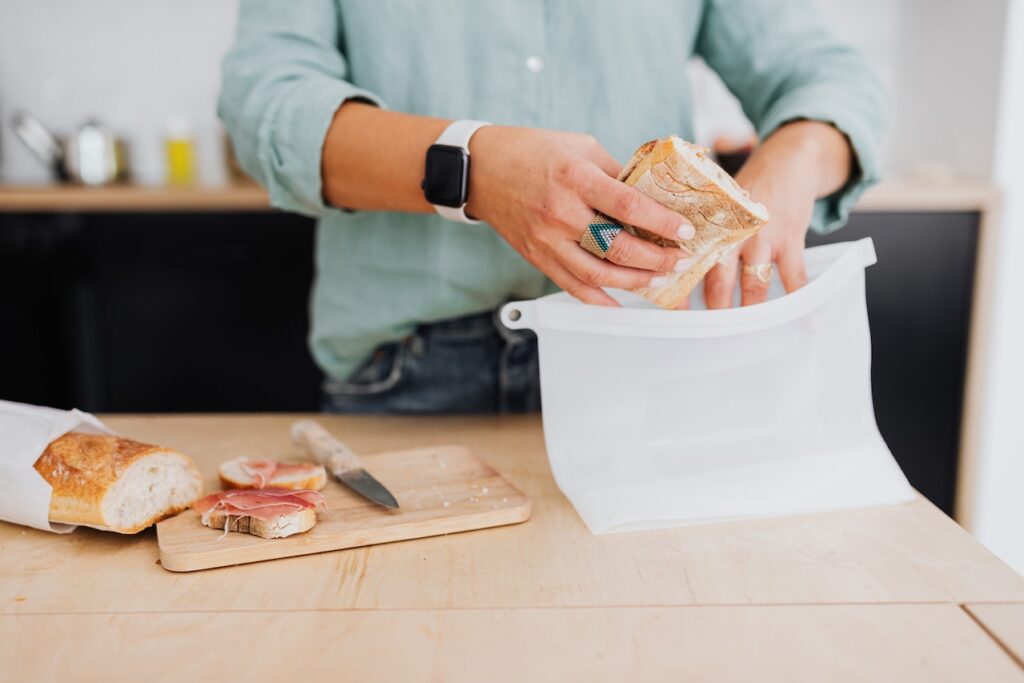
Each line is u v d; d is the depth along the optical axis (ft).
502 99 2.96
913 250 6.16
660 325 2.12
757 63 3.24
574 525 2.17
